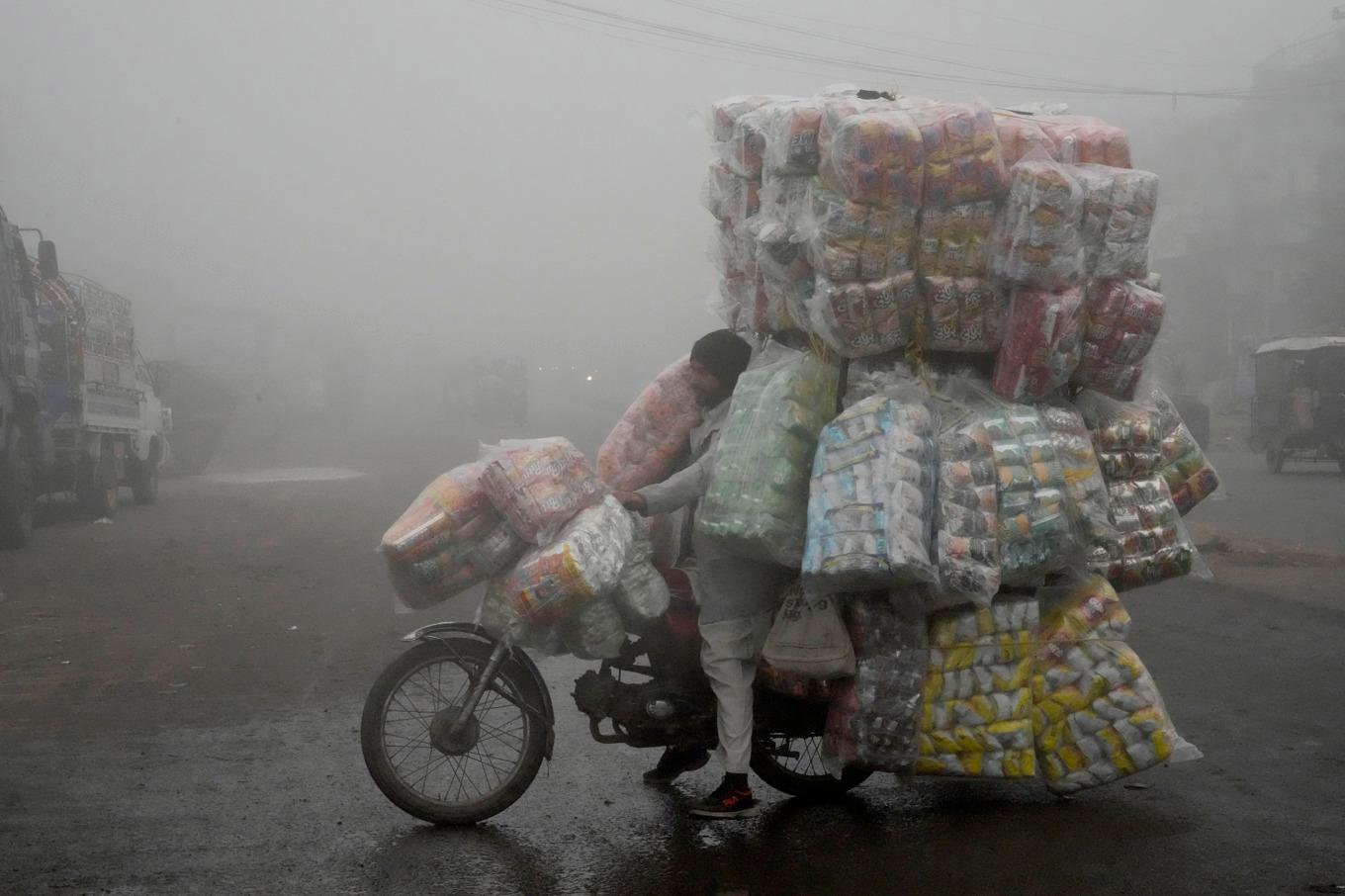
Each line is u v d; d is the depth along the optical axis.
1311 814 4.96
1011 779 4.70
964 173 4.48
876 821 4.93
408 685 4.93
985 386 4.85
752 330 5.40
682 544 5.00
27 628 8.97
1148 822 4.88
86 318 15.96
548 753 4.85
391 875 4.34
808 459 4.63
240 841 4.68
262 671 7.68
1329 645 8.27
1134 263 4.76
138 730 6.29
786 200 4.79
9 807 5.07
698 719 4.82
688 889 4.21
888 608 4.59
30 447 13.96
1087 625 4.85
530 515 4.59
